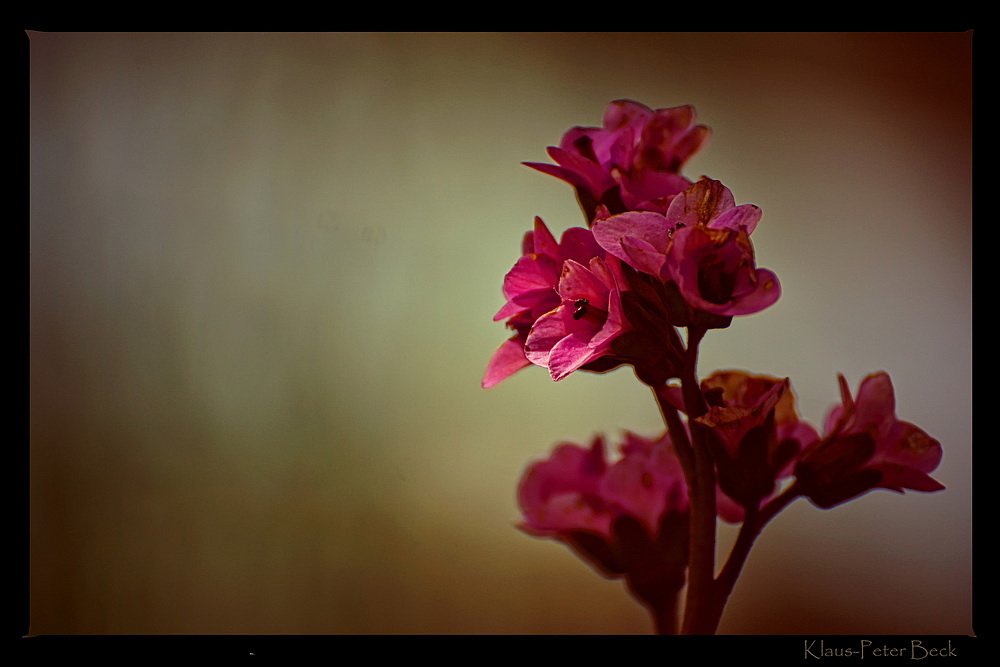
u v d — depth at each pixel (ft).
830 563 2.92
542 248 1.13
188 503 2.98
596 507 1.25
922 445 1.15
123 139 3.00
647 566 1.22
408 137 3.23
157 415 3.00
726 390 1.18
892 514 3.01
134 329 3.00
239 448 3.05
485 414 3.22
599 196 1.16
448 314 3.23
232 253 3.09
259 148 3.12
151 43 3.02
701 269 1.07
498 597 3.00
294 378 3.11
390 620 2.99
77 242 2.95
